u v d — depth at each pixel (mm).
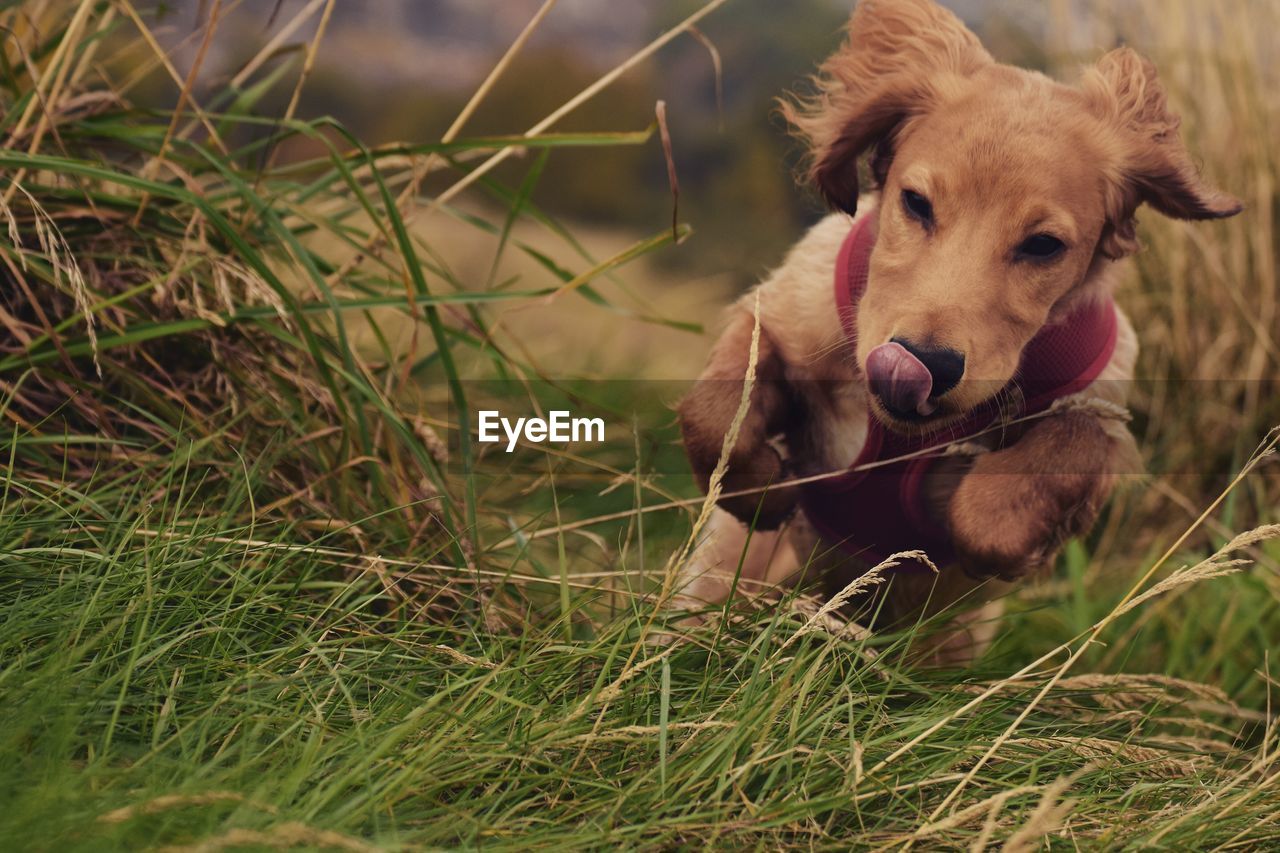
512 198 2879
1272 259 4156
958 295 2029
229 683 1729
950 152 2123
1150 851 1732
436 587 2391
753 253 15555
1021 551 2273
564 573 2244
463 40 24375
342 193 2990
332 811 1559
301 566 2281
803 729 1816
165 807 1337
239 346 2662
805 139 2480
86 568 1989
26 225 2557
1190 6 4418
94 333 2371
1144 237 4352
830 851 1692
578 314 5758
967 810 1604
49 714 1587
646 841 1633
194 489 2395
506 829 1611
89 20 2934
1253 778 2125
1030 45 4531
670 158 2402
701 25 20328
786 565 2902
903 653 2211
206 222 2691
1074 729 2238
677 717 1916
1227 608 3322
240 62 3154
